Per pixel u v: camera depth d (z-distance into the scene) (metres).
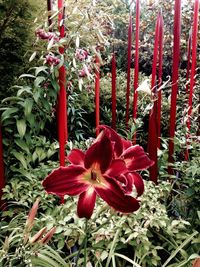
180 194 1.83
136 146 0.96
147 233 1.56
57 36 1.77
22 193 1.76
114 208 0.84
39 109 1.87
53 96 1.75
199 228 1.77
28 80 2.11
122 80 3.89
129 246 1.61
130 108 3.46
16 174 1.95
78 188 0.86
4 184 1.79
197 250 1.55
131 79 3.92
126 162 0.95
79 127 3.08
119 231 1.45
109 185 0.85
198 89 2.68
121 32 4.25
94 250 1.46
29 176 1.81
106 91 3.53
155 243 1.64
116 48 4.29
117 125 3.16
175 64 1.90
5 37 2.09
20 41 2.11
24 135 1.86
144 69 4.60
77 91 2.83
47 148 2.11
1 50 2.10
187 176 1.79
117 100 3.50
